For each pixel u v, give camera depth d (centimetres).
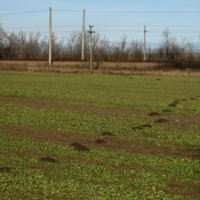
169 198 704
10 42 8956
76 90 2591
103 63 5516
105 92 2495
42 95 2277
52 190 734
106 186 758
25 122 1420
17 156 965
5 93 2352
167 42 6575
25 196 709
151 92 2558
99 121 1467
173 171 866
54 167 882
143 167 895
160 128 1364
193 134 1268
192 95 2409
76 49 8469
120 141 1164
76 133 1262
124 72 4506
